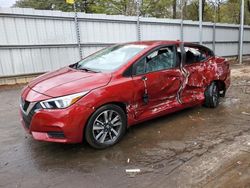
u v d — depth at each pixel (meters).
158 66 4.40
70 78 3.80
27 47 9.06
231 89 7.79
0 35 8.48
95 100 3.51
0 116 5.38
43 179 3.01
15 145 3.90
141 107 4.15
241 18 15.95
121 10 23.67
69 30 9.91
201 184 2.86
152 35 12.56
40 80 3.92
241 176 3.01
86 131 3.54
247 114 5.27
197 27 14.66
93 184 2.90
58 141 3.40
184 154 3.56
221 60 5.83
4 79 8.79
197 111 5.46
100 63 4.40
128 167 3.25
